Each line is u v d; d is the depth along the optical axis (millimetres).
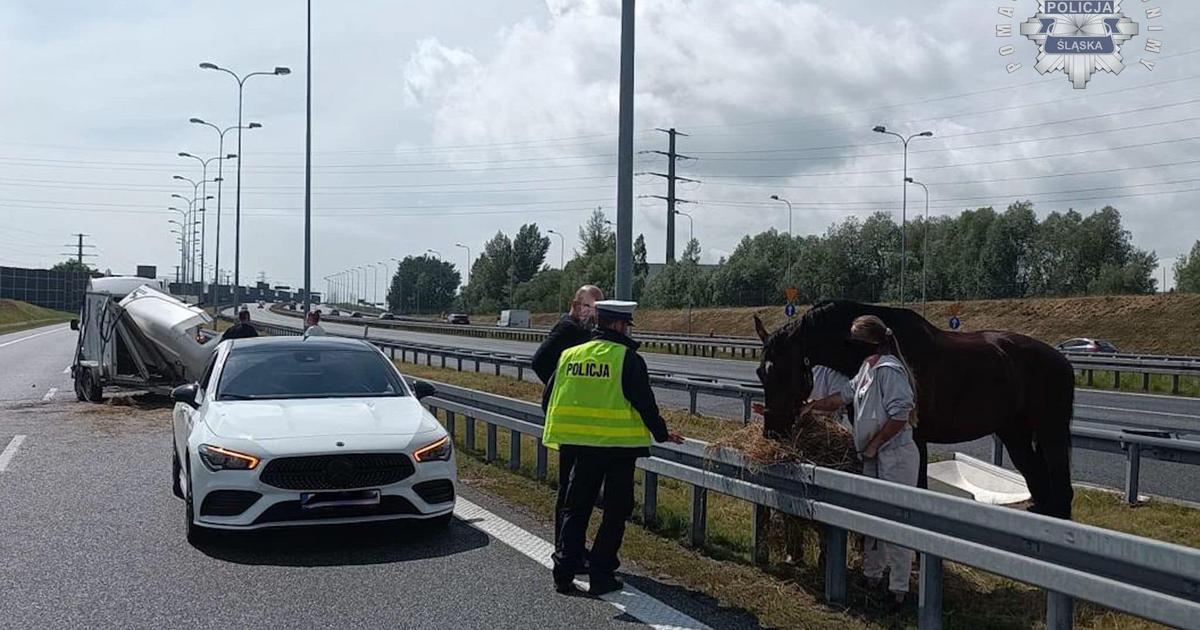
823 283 80062
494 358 25891
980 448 14828
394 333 73938
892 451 6441
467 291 151625
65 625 5715
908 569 6066
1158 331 47969
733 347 43312
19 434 14609
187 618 5867
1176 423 18359
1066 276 74312
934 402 7324
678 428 15445
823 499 6246
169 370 19469
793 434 6828
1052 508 7984
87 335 19938
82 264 151875
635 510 9000
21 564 7074
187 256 97188
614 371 6531
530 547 7645
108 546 7629
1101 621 5914
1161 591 4098
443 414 17422
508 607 6117
